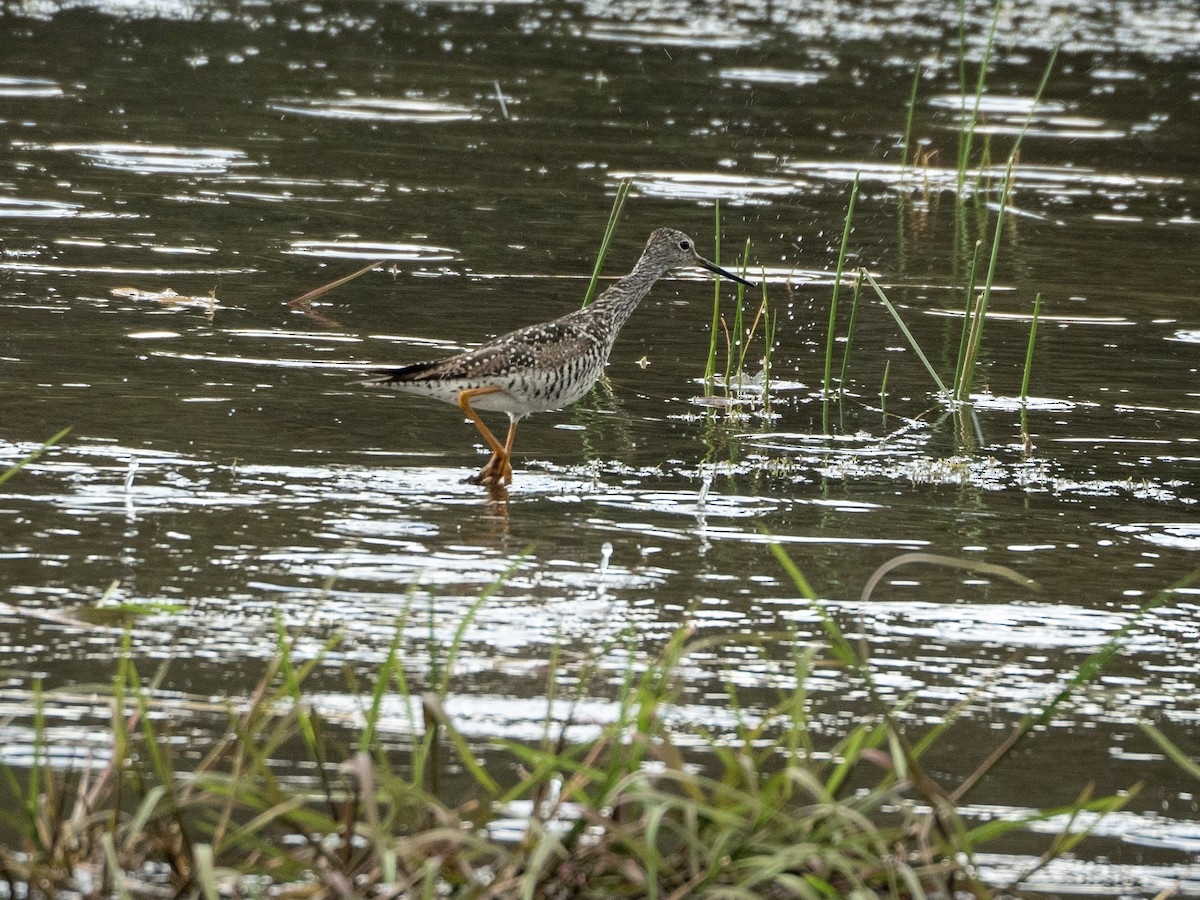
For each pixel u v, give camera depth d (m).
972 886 7.13
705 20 36.62
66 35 30.98
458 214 21.89
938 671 9.83
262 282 18.53
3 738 8.33
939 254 21.44
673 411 15.55
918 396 16.30
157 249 19.44
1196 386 16.69
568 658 9.68
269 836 7.61
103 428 13.62
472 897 6.87
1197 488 13.71
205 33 32.31
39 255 18.78
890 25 36.59
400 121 26.72
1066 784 8.52
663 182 24.12
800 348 17.80
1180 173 26.08
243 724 7.87
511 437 13.39
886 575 11.38
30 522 11.45
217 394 14.79
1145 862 7.77
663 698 7.77
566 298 18.55
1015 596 11.10
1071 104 30.23
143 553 11.01
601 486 13.15
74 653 9.39
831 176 25.05
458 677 9.35
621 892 7.11
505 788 8.08
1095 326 18.69
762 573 11.29
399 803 7.13
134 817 7.56
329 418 14.45
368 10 35.69
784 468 13.87
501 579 8.37
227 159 23.80
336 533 11.64
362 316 17.52
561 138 26.27
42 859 7.11
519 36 34.00
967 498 13.25
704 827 7.34
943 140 27.42
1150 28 37.31
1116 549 12.11
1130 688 9.74
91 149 23.59
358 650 9.63
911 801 8.22
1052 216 23.52
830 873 7.23
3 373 14.81
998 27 36.75
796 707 7.59
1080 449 14.72
